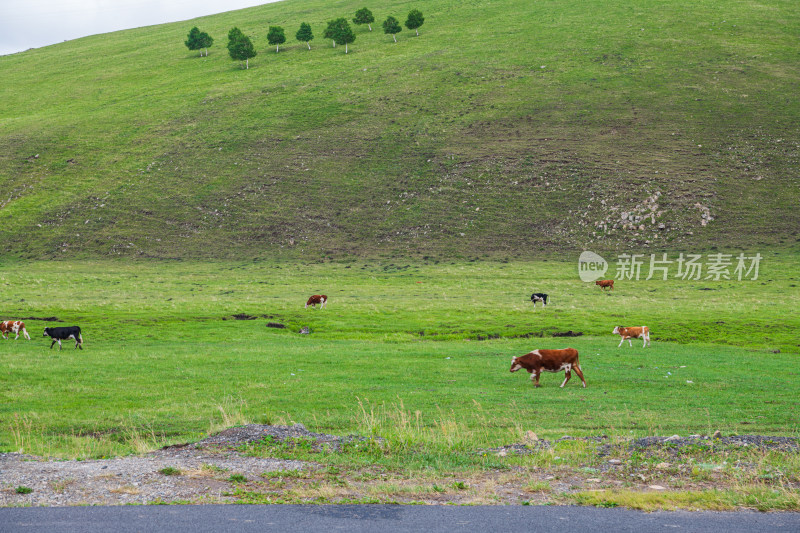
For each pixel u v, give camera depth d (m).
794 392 24.42
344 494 10.07
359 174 118.50
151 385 24.98
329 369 29.12
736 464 12.09
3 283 78.50
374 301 63.69
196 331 42.03
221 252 98.62
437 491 10.32
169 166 123.81
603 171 111.81
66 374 26.95
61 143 134.38
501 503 9.70
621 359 32.97
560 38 165.25
